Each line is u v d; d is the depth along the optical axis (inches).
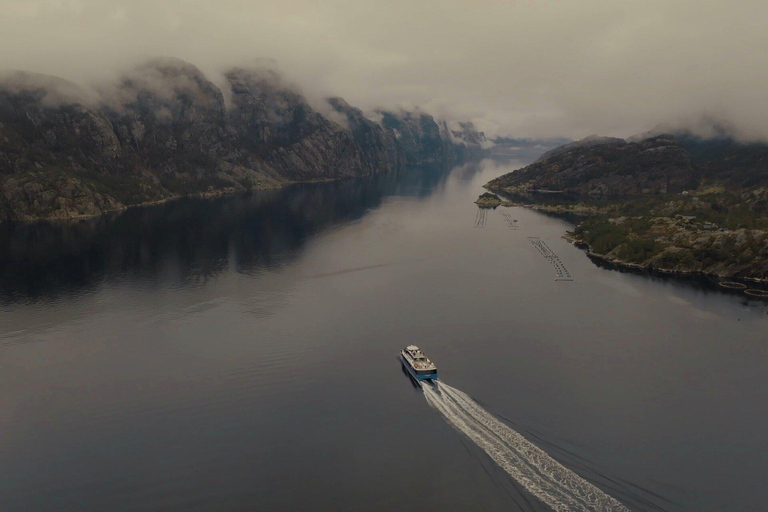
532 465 3818.9
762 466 3791.8
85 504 3491.6
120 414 4569.4
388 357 5708.7
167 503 3491.6
